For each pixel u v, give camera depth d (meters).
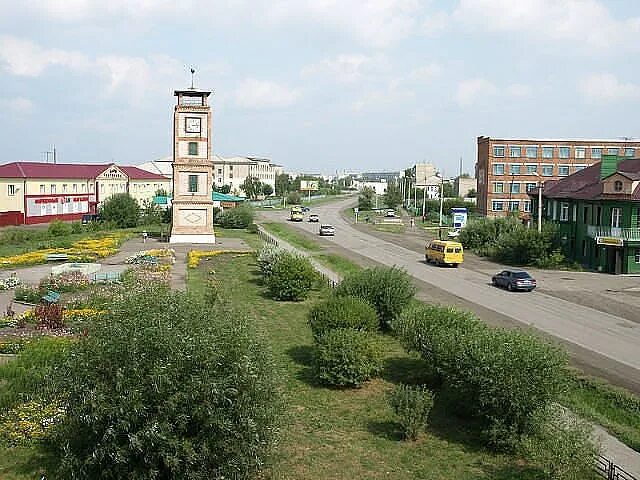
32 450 14.55
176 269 43.22
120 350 11.71
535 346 16.33
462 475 14.45
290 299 34.22
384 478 14.21
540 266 49.72
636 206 45.53
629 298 36.16
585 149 91.62
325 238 71.50
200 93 57.50
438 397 19.39
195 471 11.73
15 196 76.81
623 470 14.34
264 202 147.12
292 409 18.16
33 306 29.78
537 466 14.86
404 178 173.75
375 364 20.55
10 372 18.20
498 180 92.69
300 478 14.05
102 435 11.54
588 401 19.39
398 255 56.62
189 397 11.49
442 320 20.95
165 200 98.44
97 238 60.09
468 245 61.97
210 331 12.45
